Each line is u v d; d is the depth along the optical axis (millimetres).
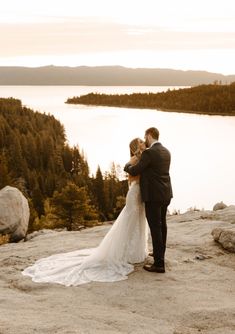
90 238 9742
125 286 6328
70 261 7250
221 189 154875
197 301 5805
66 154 132500
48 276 6762
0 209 18609
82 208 42219
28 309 5484
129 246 7090
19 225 19125
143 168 6605
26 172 111125
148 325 5066
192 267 7258
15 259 7926
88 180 101562
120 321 5137
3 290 6289
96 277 6633
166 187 6742
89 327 4906
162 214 6953
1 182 75250
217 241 8727
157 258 6875
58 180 103875
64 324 4953
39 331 4750
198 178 175625
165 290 6184
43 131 161250
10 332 4703
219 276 6863
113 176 103562
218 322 5199
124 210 7066
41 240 9891
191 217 11828
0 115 170375
